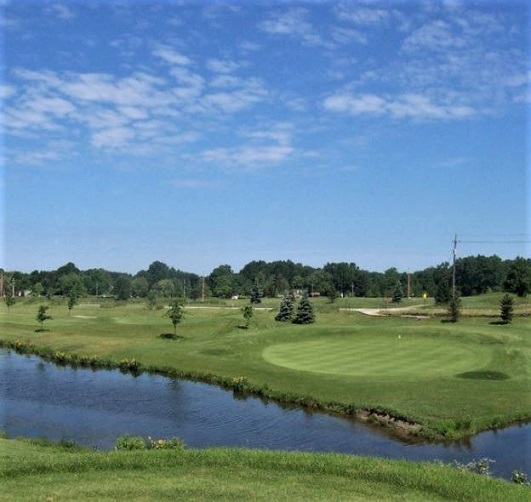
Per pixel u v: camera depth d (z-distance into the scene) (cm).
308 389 4097
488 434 3195
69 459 1855
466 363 4706
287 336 6275
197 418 3628
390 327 6500
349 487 1659
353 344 5812
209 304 12612
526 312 7869
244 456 1900
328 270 19538
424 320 7500
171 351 5834
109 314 10038
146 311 10319
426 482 1678
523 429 3278
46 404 4031
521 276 10569
